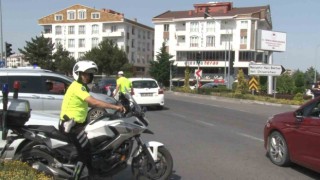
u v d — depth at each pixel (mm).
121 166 5891
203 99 31797
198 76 41625
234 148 9844
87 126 5777
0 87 10586
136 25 99000
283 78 41281
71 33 98000
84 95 5727
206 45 86188
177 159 8492
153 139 11039
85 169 5840
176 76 87875
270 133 8266
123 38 94062
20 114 5633
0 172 5027
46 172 5594
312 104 7305
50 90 11148
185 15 90250
